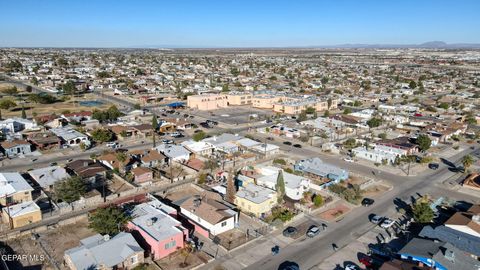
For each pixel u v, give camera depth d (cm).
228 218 5262
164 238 4547
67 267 4294
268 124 12350
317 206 6088
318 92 19812
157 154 8144
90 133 10212
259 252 4753
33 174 6769
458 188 7094
